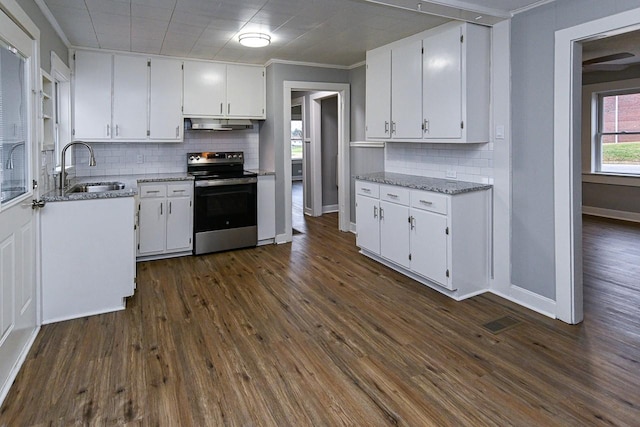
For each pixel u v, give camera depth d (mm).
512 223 3234
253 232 4898
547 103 2891
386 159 4715
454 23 3367
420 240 3523
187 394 2062
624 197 6355
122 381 2166
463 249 3275
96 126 4324
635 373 2219
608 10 2492
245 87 5004
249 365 2338
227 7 3088
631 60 5414
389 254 3945
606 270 3975
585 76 6613
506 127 3201
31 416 1879
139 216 4270
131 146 4785
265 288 3574
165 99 4613
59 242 2855
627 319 2898
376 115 4281
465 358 2404
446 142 3457
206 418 1884
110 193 2977
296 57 4785
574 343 2562
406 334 2715
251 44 3877
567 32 2717
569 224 2805
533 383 2143
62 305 2900
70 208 2869
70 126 4176
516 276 3238
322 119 7129
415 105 3750
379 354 2461
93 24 3467
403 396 2049
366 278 3816
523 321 2889
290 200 5203
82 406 1956
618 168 6461
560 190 2846
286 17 3316
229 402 2002
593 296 3328
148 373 2246
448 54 3361
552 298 2971
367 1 2783
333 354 2463
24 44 2447
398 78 3945
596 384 2123
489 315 2996
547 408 1940
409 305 3191
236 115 4984
